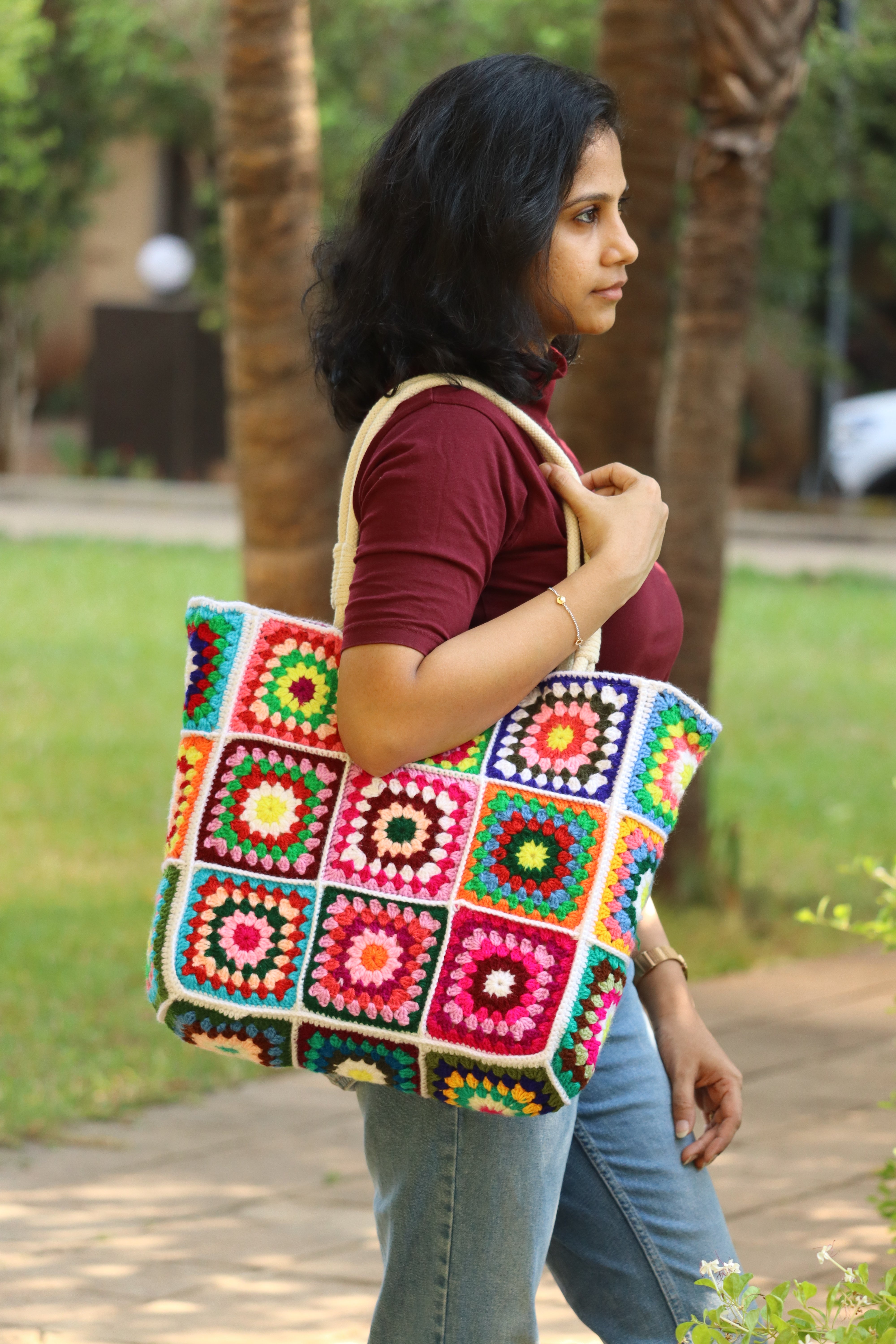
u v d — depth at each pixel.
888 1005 6.46
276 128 6.60
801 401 28.83
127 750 10.87
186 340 27.66
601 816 2.11
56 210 25.50
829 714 12.98
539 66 2.23
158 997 2.17
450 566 2.07
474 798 2.13
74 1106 5.19
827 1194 4.46
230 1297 3.85
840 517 26.39
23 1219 4.32
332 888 2.14
